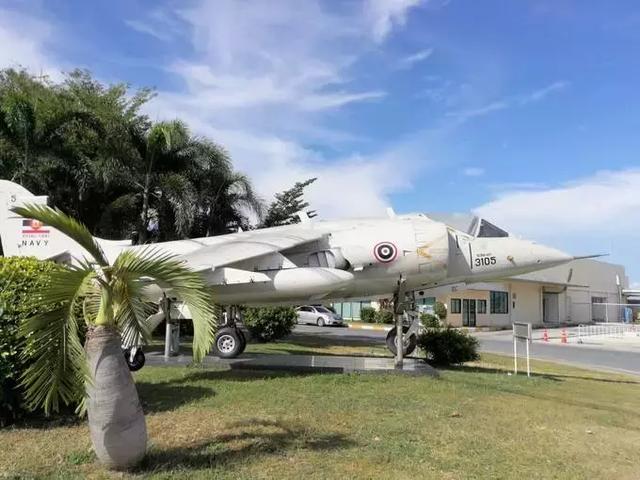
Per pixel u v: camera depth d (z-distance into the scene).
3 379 6.23
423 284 13.34
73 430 6.41
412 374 11.00
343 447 6.01
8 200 13.59
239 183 22.53
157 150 20.86
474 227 13.97
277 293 11.72
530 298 49.56
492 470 5.53
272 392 8.81
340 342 21.91
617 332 40.94
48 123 19.59
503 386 10.68
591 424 7.77
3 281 6.39
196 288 5.38
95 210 21.97
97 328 5.01
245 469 5.21
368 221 13.56
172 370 10.92
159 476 4.96
